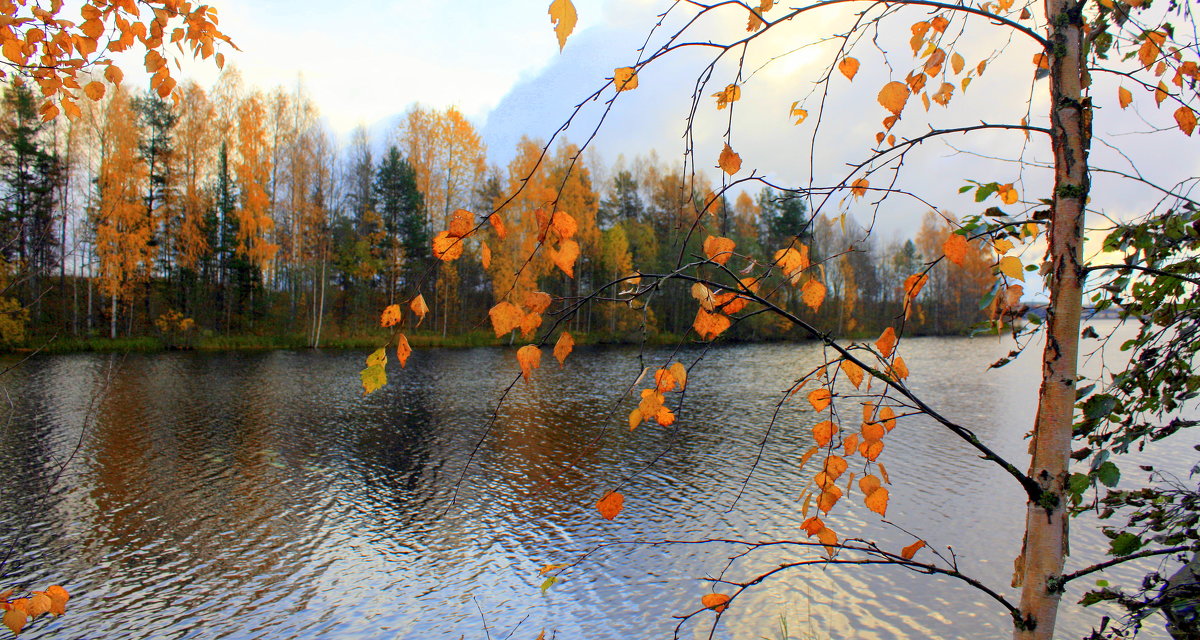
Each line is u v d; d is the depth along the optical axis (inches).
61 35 84.0
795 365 1032.8
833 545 58.0
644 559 294.7
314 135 1379.2
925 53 67.1
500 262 1261.1
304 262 1379.2
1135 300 60.5
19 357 877.8
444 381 813.2
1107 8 57.2
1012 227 53.6
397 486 395.5
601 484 398.9
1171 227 55.2
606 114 44.1
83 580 270.4
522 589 269.4
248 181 1230.9
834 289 997.8
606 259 1466.5
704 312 49.1
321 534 323.9
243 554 299.7
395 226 1475.1
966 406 655.8
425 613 251.1
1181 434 445.7
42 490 370.0
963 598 254.2
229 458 446.9
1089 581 247.8
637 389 741.9
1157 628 188.7
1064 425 50.2
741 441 504.4
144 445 472.1
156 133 1163.3
